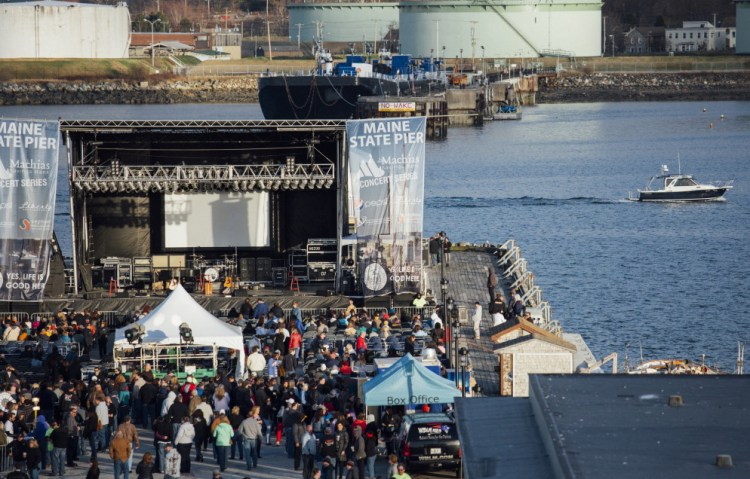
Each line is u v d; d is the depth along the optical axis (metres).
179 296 159.75
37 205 193.88
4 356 164.88
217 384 138.00
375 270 197.00
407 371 128.38
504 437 85.06
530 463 80.06
